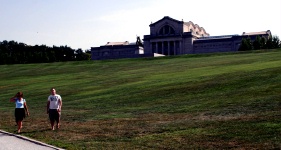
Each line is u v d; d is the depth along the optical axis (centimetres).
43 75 6812
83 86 4344
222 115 1834
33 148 1429
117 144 1460
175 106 2319
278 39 10881
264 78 2784
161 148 1344
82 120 2181
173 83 3425
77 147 1430
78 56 18438
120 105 2669
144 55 9781
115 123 1972
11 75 7419
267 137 1328
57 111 1920
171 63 6544
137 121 1969
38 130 1930
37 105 3194
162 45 14362
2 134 1833
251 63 4512
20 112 1891
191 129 1619
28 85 5175
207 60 6272
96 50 15425
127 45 14925
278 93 2136
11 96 4097
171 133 1587
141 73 5144
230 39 13150
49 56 15262
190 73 4191
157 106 2419
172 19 14325
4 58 14462
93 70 6838
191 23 15175
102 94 3394
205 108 2098
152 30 14812
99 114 2359
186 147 1327
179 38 13950
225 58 6256
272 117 1605
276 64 3778
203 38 14825
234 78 3052
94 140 1574
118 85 3962
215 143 1345
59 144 1503
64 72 7019
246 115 1744
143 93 3083
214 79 3225
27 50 18725
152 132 1650
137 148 1368
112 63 8031
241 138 1366
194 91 2781
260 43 10831
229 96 2347
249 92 2347
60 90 4175
